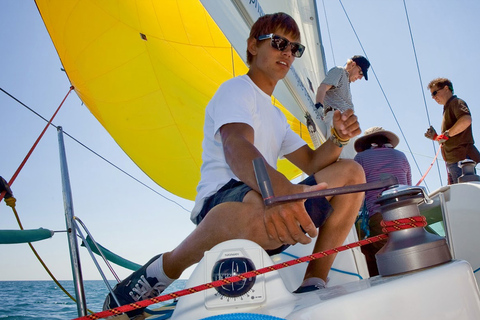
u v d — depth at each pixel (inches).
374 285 37.1
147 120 249.0
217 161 67.9
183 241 57.1
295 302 40.1
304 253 83.5
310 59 164.9
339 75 144.3
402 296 35.6
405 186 41.9
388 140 121.6
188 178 261.9
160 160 257.1
